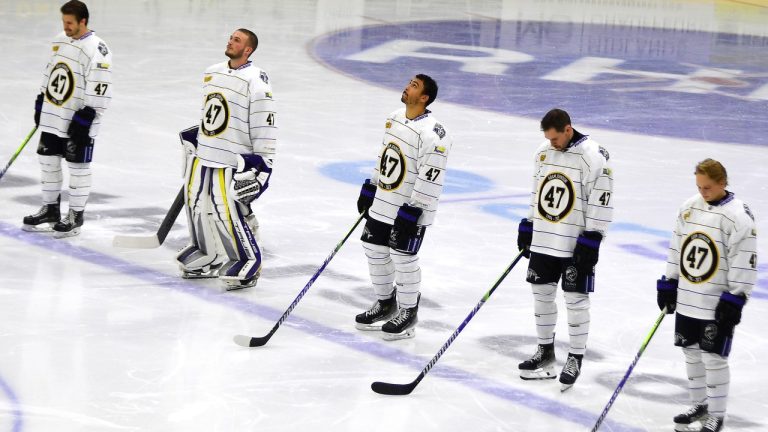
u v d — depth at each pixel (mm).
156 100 33750
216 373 14438
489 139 31703
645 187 27125
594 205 14352
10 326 15586
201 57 42312
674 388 15094
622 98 40062
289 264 19516
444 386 14594
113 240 19578
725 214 12984
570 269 14492
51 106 19875
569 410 14094
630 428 13648
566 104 38125
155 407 13227
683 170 29234
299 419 13180
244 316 16766
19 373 13969
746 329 17578
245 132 17578
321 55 45594
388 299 16688
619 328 17359
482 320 17328
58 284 17578
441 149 15648
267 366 14828
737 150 32156
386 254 16438
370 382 14547
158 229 19938
